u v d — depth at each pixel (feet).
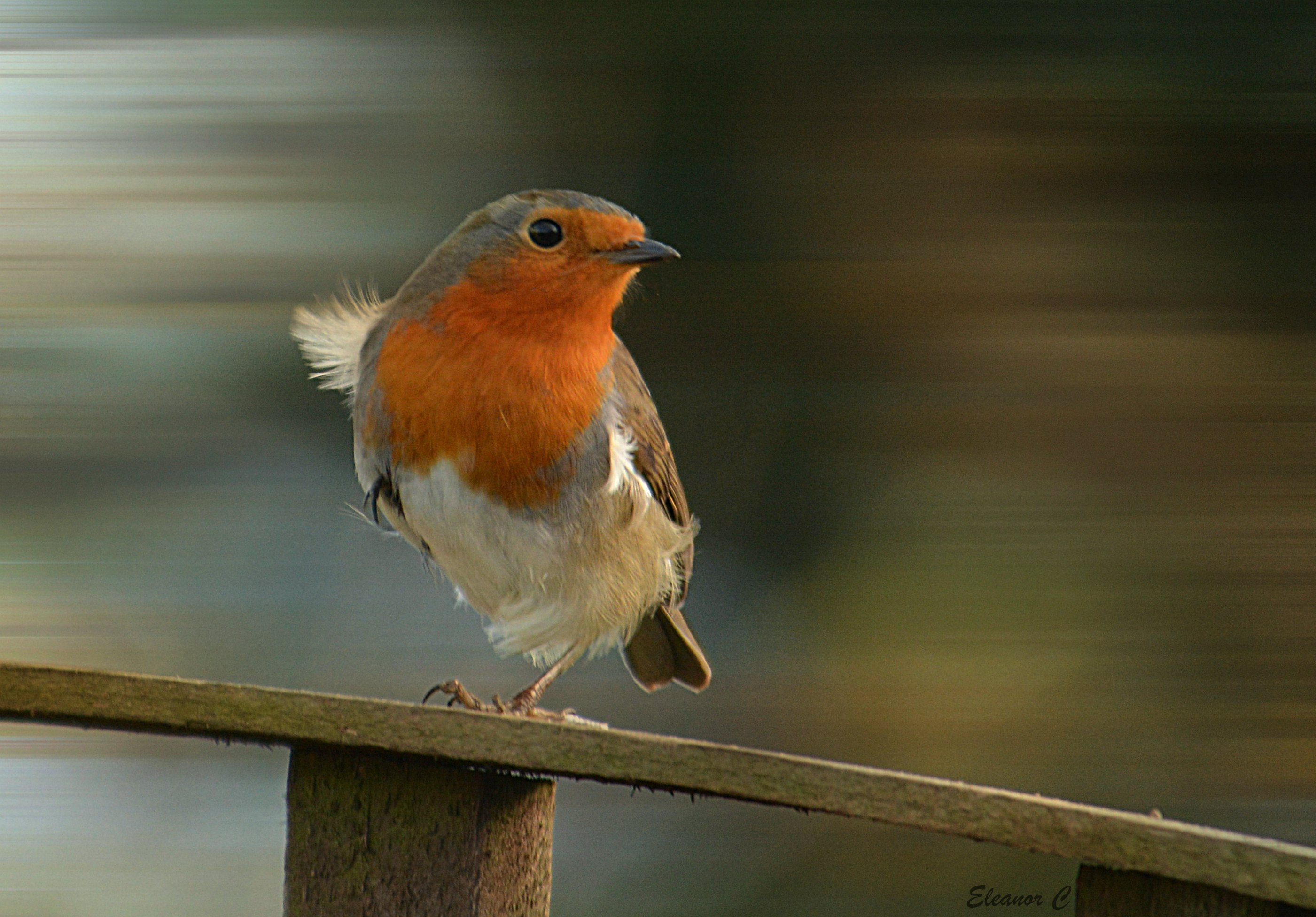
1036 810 16.37
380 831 19.07
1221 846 15.76
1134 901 16.60
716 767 17.37
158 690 18.53
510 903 19.34
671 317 42.27
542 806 19.74
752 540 41.14
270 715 18.38
